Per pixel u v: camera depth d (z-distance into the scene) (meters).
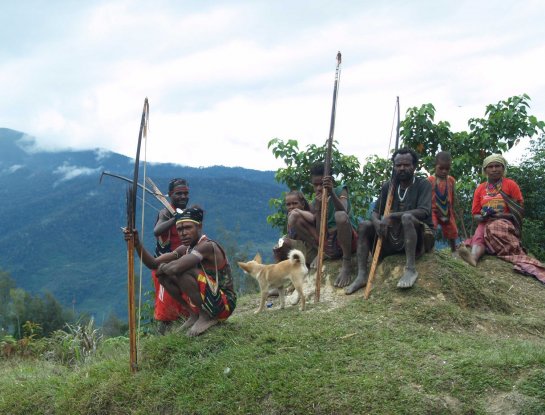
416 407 5.24
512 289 8.56
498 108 12.53
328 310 7.71
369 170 13.45
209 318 7.07
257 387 5.87
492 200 9.92
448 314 7.23
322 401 5.48
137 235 6.77
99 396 6.62
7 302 51.31
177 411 6.08
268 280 8.00
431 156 12.40
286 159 12.87
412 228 7.87
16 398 7.36
